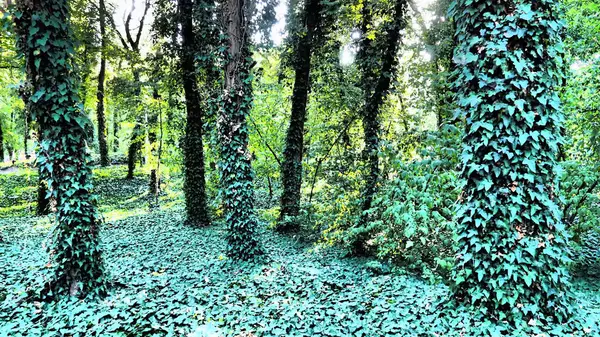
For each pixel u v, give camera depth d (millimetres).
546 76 3381
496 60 3367
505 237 3451
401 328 3877
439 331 3613
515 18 3336
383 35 8602
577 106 7559
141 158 22578
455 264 3945
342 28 10867
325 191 8656
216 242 9359
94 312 4535
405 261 6637
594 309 4207
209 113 9406
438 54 9953
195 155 11281
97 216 5203
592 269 6355
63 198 4848
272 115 13406
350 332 4012
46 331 4047
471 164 3592
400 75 10078
